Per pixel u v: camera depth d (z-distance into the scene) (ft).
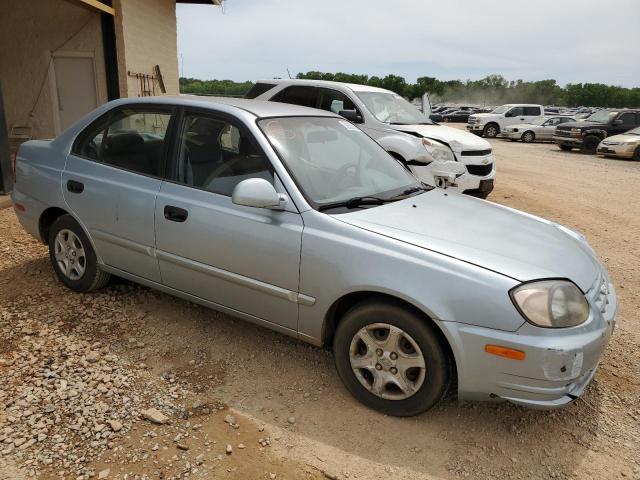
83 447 8.68
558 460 8.96
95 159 13.43
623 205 32.42
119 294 14.29
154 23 42.78
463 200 12.64
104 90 37.99
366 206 10.85
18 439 8.77
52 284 14.74
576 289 9.04
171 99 12.59
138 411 9.63
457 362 8.87
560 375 8.48
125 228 12.54
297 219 10.26
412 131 27.09
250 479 8.20
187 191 11.66
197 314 13.42
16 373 10.58
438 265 9.01
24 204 14.60
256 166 11.01
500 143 85.35
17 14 36.88
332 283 9.77
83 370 10.79
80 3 30.66
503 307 8.54
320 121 13.03
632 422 10.09
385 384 9.72
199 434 9.14
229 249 10.95
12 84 37.83
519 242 10.12
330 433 9.35
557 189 37.50
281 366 11.37
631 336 13.66
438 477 8.48
